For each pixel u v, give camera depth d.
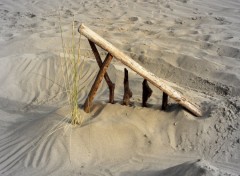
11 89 3.60
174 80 3.56
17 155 2.44
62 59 3.83
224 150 2.35
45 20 5.34
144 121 2.56
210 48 4.05
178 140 2.47
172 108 2.69
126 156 2.37
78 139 2.42
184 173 1.96
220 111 2.57
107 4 5.91
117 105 2.67
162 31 4.66
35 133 2.58
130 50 4.10
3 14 5.69
